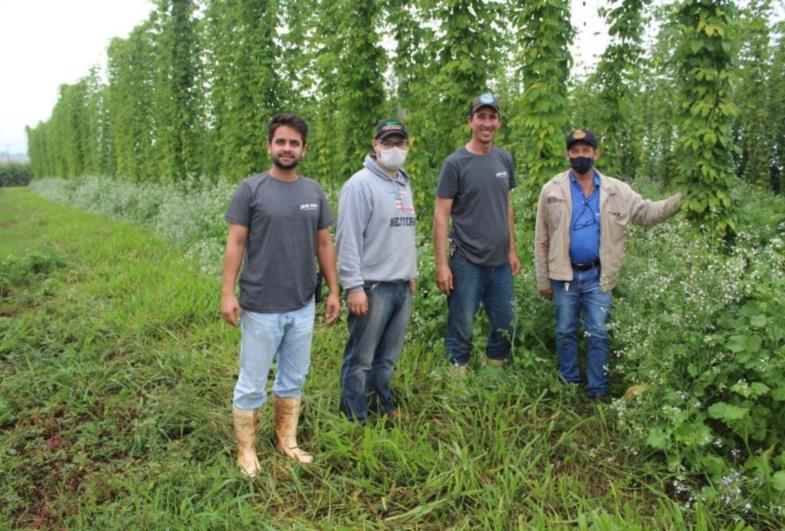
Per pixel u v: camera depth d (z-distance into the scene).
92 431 3.62
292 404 3.38
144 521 2.74
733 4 4.64
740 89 9.03
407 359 4.46
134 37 17.20
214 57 13.33
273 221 3.04
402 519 2.86
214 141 14.23
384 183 3.45
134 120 18.75
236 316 3.12
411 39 7.39
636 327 3.37
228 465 3.25
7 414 3.80
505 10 6.48
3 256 8.68
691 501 2.93
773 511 2.75
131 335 5.30
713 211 4.60
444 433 3.58
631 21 6.64
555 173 6.12
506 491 2.92
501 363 4.36
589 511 2.80
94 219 15.24
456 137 6.86
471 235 3.99
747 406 3.00
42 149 45.81
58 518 2.85
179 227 10.28
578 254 3.89
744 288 3.22
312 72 10.64
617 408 3.33
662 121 9.67
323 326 5.40
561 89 6.46
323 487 3.12
